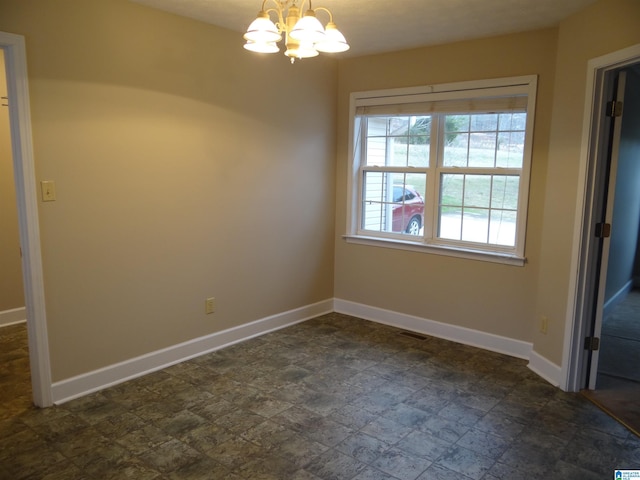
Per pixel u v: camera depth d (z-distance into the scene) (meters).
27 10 2.52
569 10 2.94
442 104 3.89
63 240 2.79
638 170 5.37
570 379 3.10
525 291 3.62
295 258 4.33
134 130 3.05
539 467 2.32
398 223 4.39
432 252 4.08
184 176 3.37
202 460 2.34
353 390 3.10
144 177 3.14
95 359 3.02
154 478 2.20
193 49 3.31
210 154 3.51
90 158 2.86
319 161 4.41
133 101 3.03
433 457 2.39
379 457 2.39
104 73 2.87
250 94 3.73
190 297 3.52
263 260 4.04
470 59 3.71
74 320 2.89
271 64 3.86
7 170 4.15
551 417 2.79
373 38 3.67
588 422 2.74
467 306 3.94
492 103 3.67
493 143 3.76
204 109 3.43
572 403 2.96
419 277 4.19
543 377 3.32
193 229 3.48
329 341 3.97
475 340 3.91
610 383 3.24
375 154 4.46
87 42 2.77
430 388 3.14
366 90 4.30
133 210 3.11
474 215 3.92
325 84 4.36
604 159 2.92
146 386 3.10
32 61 2.56
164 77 3.17
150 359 3.31
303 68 4.13
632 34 2.52
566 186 3.10
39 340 2.74
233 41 3.57
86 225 2.88
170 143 3.26
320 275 4.62
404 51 4.04
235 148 3.68
